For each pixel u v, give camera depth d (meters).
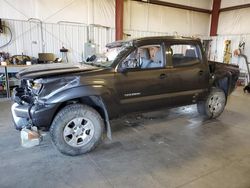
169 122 3.95
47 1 6.81
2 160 2.50
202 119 4.16
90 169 2.36
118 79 2.77
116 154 2.71
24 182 2.10
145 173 2.30
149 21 9.23
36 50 6.92
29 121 2.57
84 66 3.00
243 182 2.17
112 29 8.20
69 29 7.34
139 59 3.16
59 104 2.47
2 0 6.18
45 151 2.74
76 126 2.60
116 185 2.09
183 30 10.43
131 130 3.53
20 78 2.54
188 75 3.45
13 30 6.46
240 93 7.12
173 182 2.14
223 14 10.61
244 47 9.73
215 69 4.07
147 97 3.08
